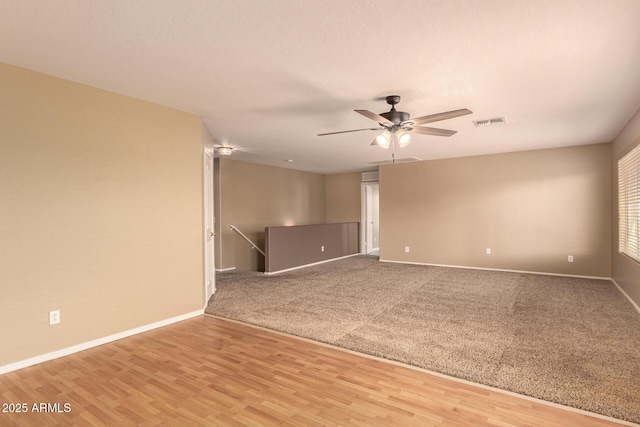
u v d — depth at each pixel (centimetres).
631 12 195
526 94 333
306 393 224
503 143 564
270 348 298
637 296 403
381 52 247
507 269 651
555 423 191
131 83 301
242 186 746
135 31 215
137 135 340
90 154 305
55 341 281
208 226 464
